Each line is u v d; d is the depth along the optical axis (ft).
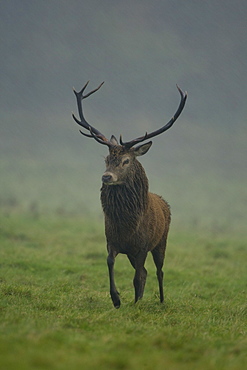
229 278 207.72
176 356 89.97
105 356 85.71
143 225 141.59
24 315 112.68
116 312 125.08
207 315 133.80
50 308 127.54
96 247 261.24
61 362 80.59
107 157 141.49
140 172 141.69
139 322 117.50
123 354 87.92
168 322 120.78
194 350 94.43
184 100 147.13
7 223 325.83
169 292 174.70
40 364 78.84
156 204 152.97
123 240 140.05
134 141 141.79
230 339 106.11
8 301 131.75
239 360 90.63
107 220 140.46
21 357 80.53
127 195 138.62
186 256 253.65
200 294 175.52
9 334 93.09
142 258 142.82
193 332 106.42
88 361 82.38
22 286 153.58
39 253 228.22
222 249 285.64
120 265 216.54
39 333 94.22
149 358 87.30
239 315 136.77
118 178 136.98
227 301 164.14
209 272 218.59
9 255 214.07
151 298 159.74
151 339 98.43
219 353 92.99
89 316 116.88
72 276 187.01
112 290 135.03
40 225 351.67
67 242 276.41
